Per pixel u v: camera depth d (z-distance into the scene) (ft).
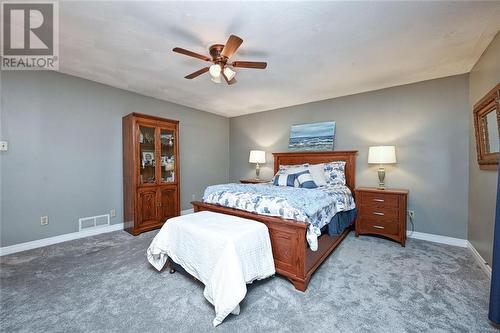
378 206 10.16
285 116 15.33
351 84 10.96
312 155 13.46
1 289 6.25
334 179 11.93
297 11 5.69
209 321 5.06
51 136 9.72
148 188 11.58
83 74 10.09
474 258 8.26
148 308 5.49
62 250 9.04
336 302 5.73
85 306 5.54
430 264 7.80
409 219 10.71
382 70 9.32
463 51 7.72
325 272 7.28
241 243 5.70
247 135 17.56
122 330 4.76
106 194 11.44
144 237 10.66
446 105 9.86
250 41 7.14
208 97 13.35
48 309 5.42
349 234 11.03
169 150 12.84
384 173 10.78
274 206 6.98
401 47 7.49
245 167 17.74
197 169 16.29
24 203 9.05
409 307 5.52
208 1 5.35
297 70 9.36
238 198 7.97
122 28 6.49
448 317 5.16
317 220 7.23
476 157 8.36
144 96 13.02
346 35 6.79
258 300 5.82
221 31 6.61
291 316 5.21
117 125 11.85
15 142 8.86
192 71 9.61
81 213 10.61
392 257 8.38
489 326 4.88
